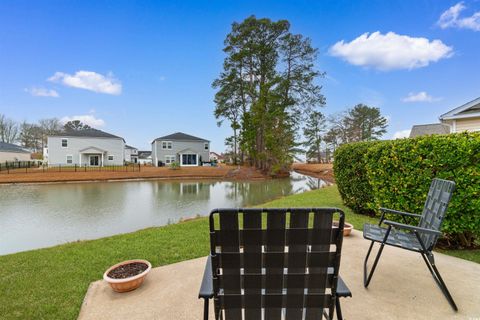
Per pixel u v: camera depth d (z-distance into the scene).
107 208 8.71
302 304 1.11
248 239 1.03
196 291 2.05
